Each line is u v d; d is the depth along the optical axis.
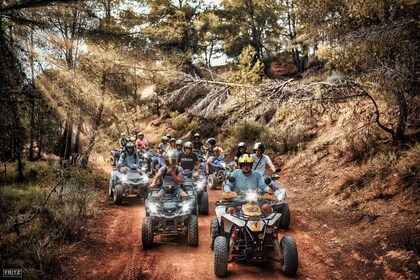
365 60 9.32
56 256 6.47
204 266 6.42
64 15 9.52
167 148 14.31
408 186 8.26
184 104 28.81
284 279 5.83
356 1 9.68
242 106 16.06
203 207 9.78
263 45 31.03
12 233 7.17
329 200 10.01
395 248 6.36
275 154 16.53
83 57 13.70
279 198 8.25
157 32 15.21
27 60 8.02
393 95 9.40
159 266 6.47
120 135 13.46
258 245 5.62
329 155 13.38
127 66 14.76
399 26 8.50
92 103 11.97
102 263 6.65
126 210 10.45
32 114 7.99
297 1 12.24
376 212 7.97
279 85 12.95
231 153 18.70
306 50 22.59
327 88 10.85
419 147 9.15
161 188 7.97
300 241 7.59
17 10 7.76
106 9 14.47
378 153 10.70
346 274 6.04
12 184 12.02
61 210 8.33
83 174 12.42
